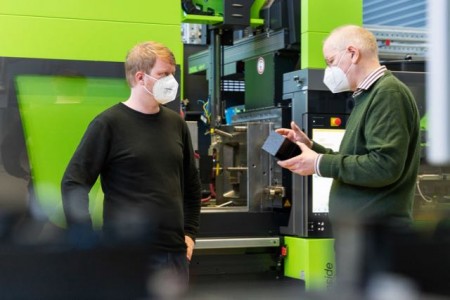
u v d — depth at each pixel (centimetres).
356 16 352
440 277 73
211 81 407
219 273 349
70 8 286
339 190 231
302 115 340
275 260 358
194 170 256
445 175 344
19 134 275
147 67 231
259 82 400
